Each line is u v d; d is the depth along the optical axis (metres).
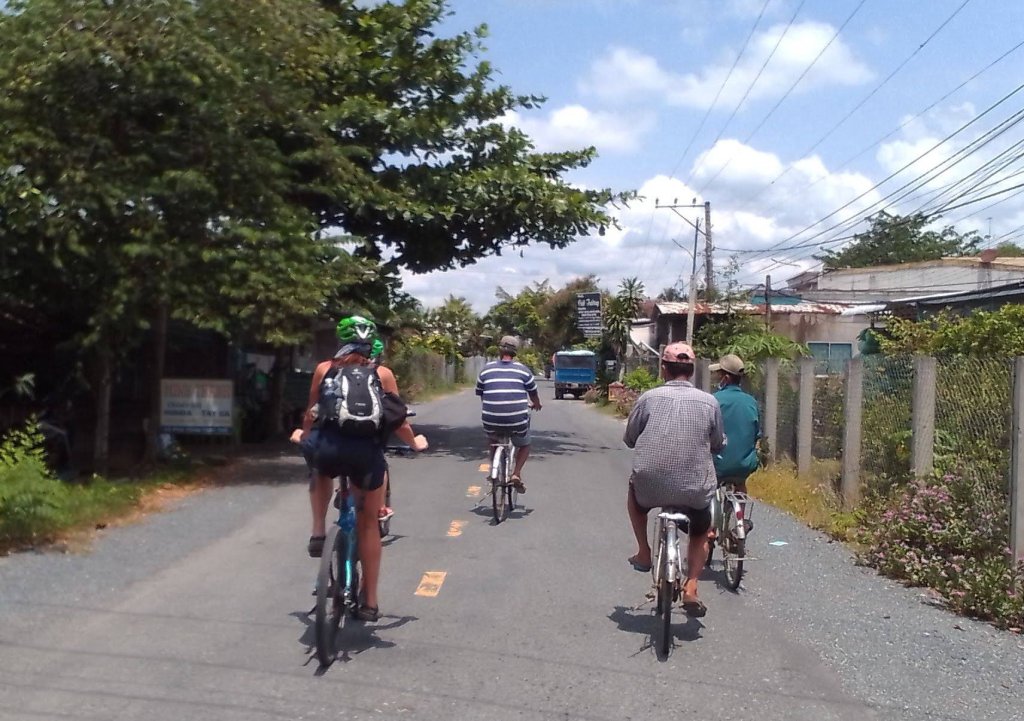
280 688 5.52
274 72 14.20
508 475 10.96
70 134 12.22
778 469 14.66
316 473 6.35
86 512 10.13
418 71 18.81
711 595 7.94
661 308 41.31
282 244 13.86
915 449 10.17
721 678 5.93
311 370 28.30
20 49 11.91
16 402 14.84
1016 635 7.06
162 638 6.38
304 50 15.02
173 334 18.61
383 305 20.03
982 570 7.91
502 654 6.26
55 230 11.82
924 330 14.54
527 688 5.66
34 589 7.46
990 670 6.24
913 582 8.45
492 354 11.72
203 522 10.53
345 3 18.88
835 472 12.83
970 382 9.55
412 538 9.95
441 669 5.94
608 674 5.95
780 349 21.25
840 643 6.71
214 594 7.50
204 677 5.67
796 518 11.68
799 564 9.16
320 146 16.06
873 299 47.75
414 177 18.75
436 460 17.20
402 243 20.48
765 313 36.47
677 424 6.51
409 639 6.51
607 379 43.41
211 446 18.06
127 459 16.30
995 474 8.99
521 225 19.39
